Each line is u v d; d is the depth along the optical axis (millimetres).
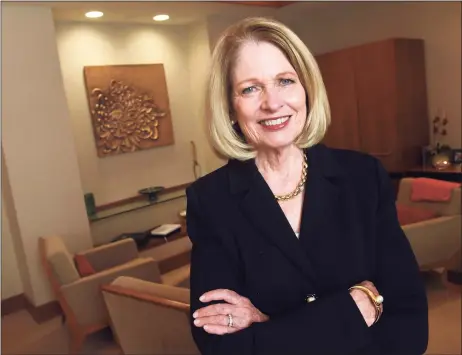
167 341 1696
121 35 4324
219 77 891
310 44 5289
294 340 811
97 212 4129
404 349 861
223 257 908
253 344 819
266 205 898
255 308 870
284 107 844
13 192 3229
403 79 4195
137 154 4484
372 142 4406
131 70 4348
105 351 2805
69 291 2639
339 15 4957
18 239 3389
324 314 814
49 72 3354
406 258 897
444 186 3160
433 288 2996
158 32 4574
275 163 928
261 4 4406
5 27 3133
